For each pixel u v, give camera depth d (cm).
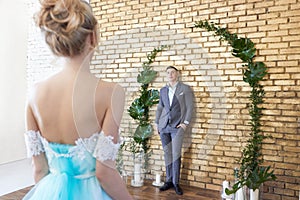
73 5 90
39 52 530
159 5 388
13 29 517
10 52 512
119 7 417
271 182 328
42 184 106
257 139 321
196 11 366
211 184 347
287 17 318
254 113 325
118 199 99
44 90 100
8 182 403
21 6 532
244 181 280
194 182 344
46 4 91
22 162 515
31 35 545
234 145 344
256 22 333
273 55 326
